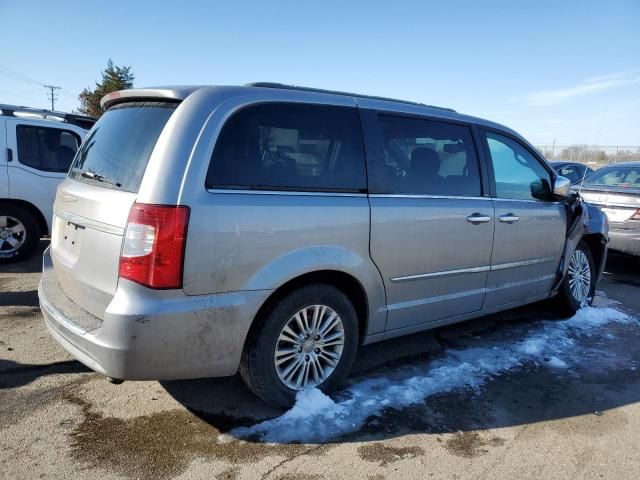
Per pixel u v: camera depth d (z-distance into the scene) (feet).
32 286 18.15
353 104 10.98
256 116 9.45
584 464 9.11
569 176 45.62
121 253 8.23
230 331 8.86
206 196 8.51
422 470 8.71
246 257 8.87
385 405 10.71
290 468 8.57
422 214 11.50
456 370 12.58
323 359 10.68
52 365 11.96
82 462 8.47
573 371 12.89
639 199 22.81
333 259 9.97
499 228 13.42
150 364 8.29
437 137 12.46
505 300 14.37
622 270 25.44
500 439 9.75
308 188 9.84
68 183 10.84
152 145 8.82
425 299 12.11
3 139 20.75
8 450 8.71
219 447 9.03
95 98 150.20
